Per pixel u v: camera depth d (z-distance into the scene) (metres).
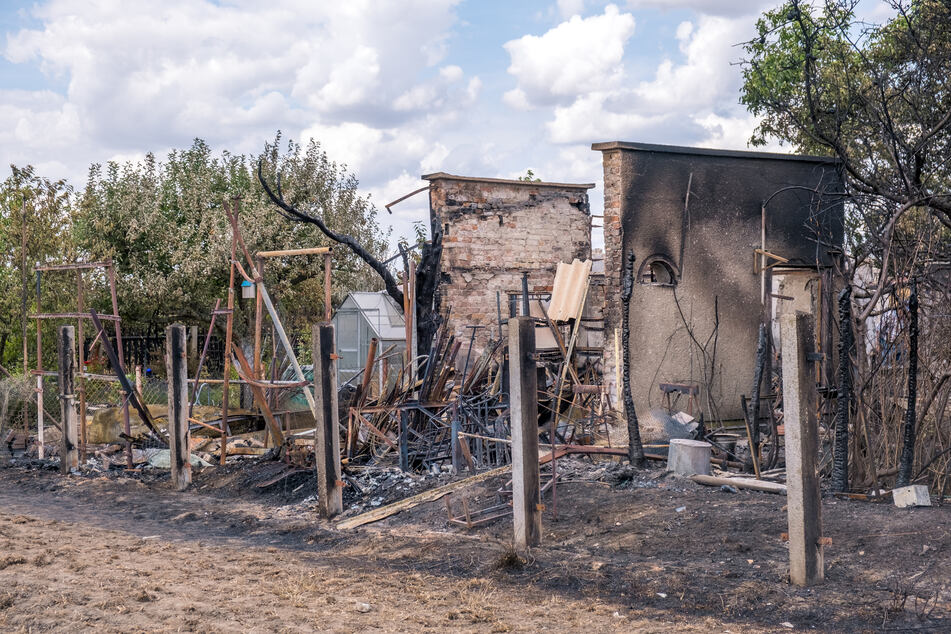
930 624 5.46
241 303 28.30
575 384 14.10
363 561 7.63
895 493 8.03
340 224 30.59
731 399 13.34
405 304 14.73
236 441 13.70
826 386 10.95
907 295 9.23
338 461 9.69
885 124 10.19
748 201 13.55
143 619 5.33
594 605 6.09
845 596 5.98
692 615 5.86
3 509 10.30
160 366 20.09
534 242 19.59
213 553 7.89
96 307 26.38
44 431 15.02
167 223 28.45
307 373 17.50
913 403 8.42
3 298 19.12
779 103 11.85
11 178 20.00
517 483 7.70
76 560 6.96
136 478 12.17
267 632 5.18
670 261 13.03
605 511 8.55
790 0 11.16
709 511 8.14
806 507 6.23
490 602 6.18
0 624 5.18
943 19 10.98
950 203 10.00
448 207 18.70
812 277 13.52
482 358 13.75
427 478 10.33
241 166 30.50
